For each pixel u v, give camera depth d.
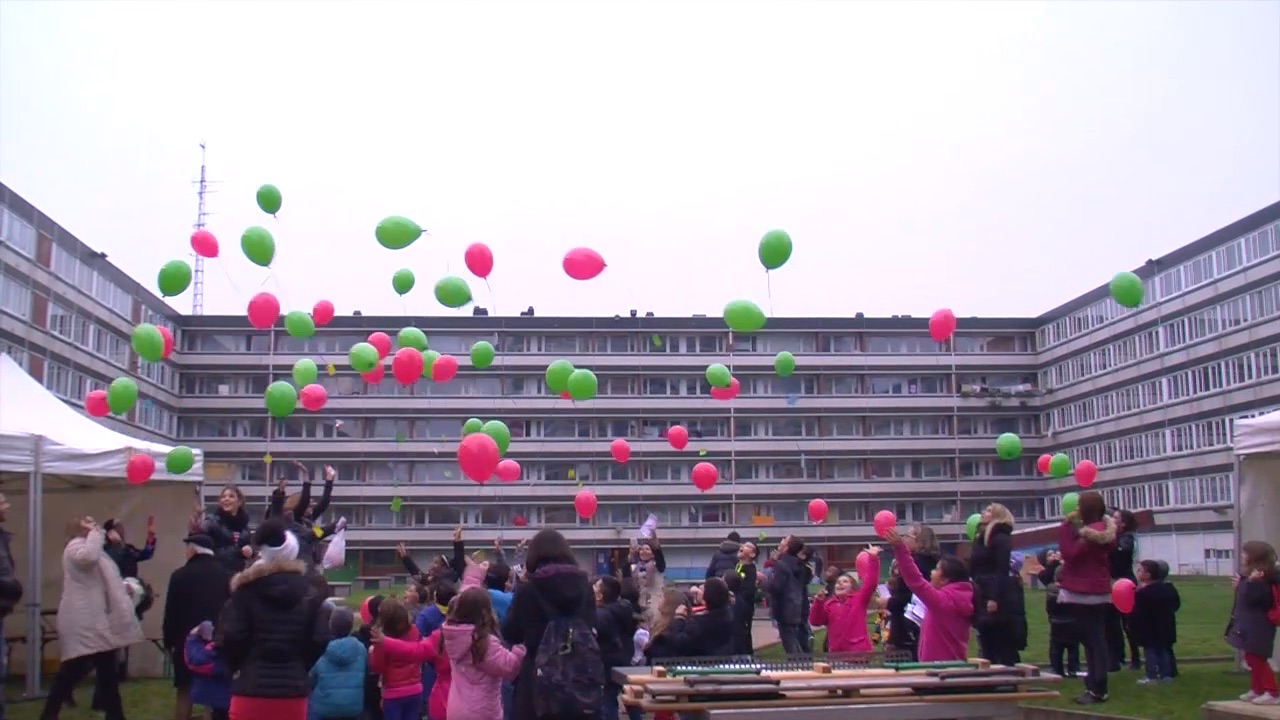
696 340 60.56
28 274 39.41
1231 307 47.09
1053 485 59.75
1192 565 48.75
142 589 12.10
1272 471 12.47
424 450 58.03
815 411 60.22
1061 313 59.78
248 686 6.94
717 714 5.90
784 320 60.91
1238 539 12.43
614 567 17.58
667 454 59.16
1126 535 11.98
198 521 10.78
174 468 13.17
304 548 11.90
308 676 7.21
